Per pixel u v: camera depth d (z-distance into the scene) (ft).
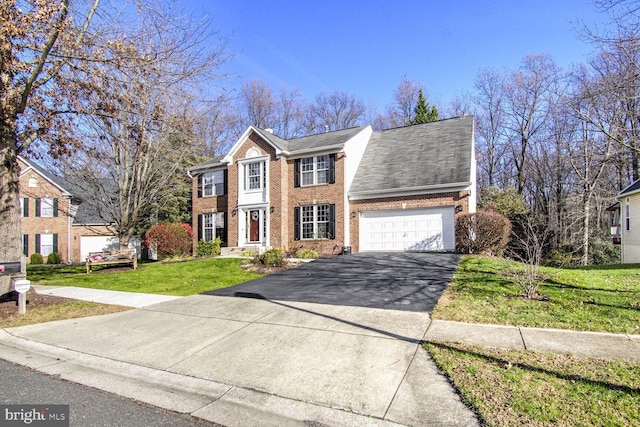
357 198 59.93
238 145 70.18
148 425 11.65
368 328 19.49
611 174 83.30
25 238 91.50
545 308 21.52
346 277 35.19
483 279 29.99
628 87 30.73
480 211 51.42
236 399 13.38
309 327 20.30
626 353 14.84
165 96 44.47
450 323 19.65
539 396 11.74
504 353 15.26
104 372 16.47
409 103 134.00
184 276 42.45
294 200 65.26
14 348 20.13
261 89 134.62
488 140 112.16
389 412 11.73
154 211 76.02
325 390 13.43
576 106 48.83
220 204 73.61
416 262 41.75
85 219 94.32
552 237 74.38
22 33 25.45
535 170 97.71
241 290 32.09
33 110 33.35
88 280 42.06
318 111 143.54
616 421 10.23
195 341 19.44
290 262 48.06
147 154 53.67
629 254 63.52
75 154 48.01
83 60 31.27
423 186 53.98
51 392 14.33
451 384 13.02
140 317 24.68
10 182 30.55
